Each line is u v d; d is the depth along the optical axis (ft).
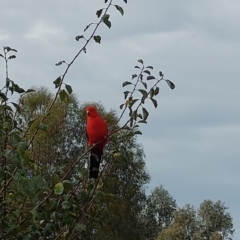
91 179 18.29
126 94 17.70
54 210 16.40
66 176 17.04
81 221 17.21
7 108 16.94
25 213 16.57
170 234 95.20
